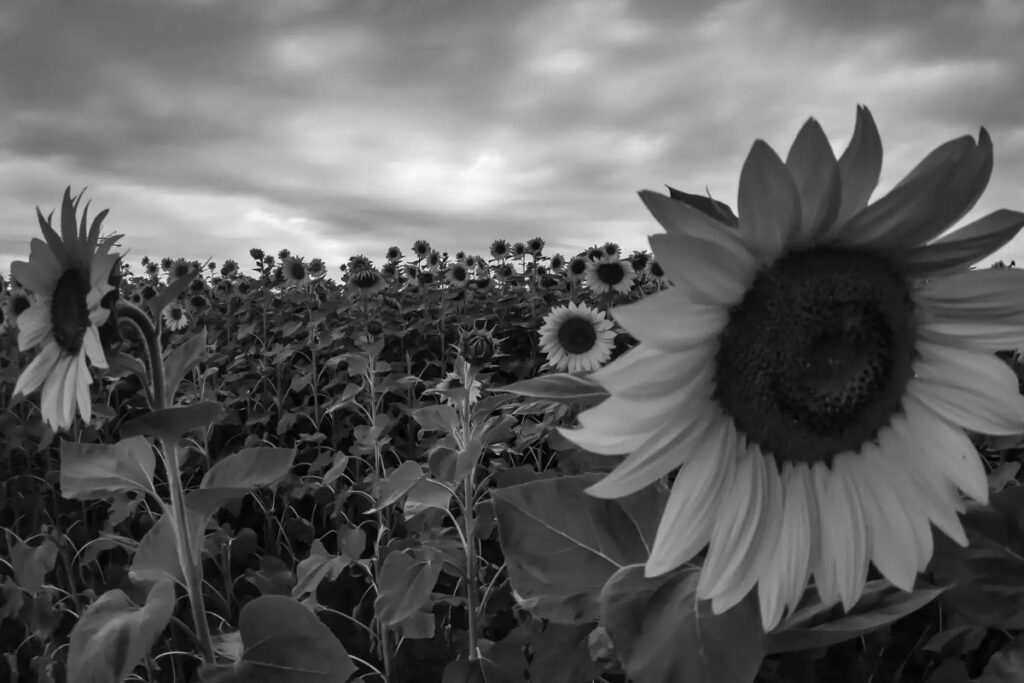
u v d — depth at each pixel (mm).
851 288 461
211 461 2281
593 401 514
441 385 1216
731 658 440
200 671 698
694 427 461
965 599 539
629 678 448
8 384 2572
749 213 411
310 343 2783
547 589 564
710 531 464
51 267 693
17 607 1435
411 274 4238
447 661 1316
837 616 471
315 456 2312
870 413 490
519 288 4383
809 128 386
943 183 409
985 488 463
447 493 1143
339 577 1571
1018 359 1417
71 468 824
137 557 803
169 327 3195
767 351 463
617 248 3672
